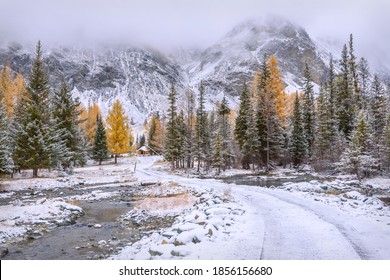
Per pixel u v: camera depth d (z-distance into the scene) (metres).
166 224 15.50
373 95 46.97
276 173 44.66
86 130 76.31
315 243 9.90
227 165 53.84
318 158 44.41
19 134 34.59
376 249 9.30
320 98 49.62
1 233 13.59
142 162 75.62
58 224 15.95
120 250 11.23
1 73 51.41
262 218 13.83
